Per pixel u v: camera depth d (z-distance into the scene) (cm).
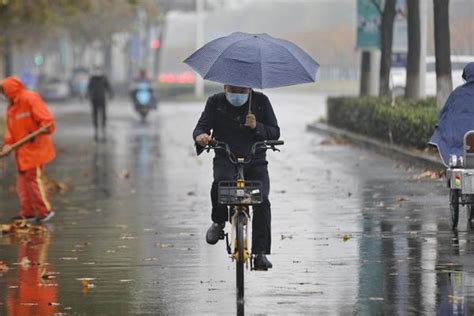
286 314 2130
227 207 2367
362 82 7994
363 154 6028
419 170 4931
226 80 2214
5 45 12800
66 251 2956
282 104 13988
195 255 2844
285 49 2255
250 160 2288
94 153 6675
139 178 5034
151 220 3559
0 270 2669
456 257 2727
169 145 7331
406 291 2325
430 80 7506
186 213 3722
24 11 9650
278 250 2883
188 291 2372
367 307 2178
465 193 3022
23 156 3594
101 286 2442
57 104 16638
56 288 2431
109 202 4100
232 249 2427
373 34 7194
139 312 2172
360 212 3625
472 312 2116
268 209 2308
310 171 5138
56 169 5581
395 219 3428
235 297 2300
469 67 3145
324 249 2888
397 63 7169
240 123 2317
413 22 6331
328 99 8256
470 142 3016
